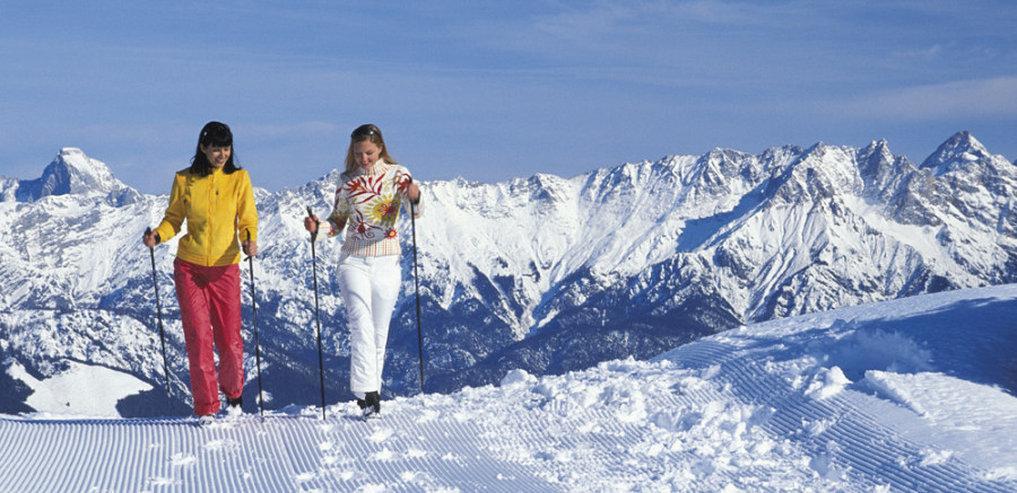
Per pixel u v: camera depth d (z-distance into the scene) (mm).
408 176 10711
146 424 10758
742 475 8938
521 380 13617
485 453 9766
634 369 13352
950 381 10602
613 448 9914
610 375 13016
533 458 9625
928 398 10070
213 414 10820
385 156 10750
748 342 13641
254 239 10922
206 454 9609
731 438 10086
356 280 10742
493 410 11359
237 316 10938
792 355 12359
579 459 9555
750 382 11680
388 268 10820
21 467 9219
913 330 12773
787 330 14039
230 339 10914
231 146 10703
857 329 13242
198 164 10688
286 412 11711
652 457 9578
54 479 8867
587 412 11172
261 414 11094
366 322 10766
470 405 11656
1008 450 8531
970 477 8094
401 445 10000
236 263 10859
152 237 10734
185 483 8727
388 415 11148
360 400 11000
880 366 11656
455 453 9742
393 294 10859
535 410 11297
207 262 10664
